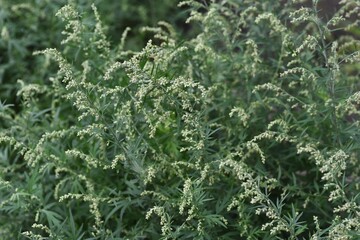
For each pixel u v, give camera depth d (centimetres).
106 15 789
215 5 551
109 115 484
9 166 522
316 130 485
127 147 444
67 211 501
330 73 460
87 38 537
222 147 475
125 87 438
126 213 484
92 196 463
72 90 541
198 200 420
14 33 714
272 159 497
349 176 482
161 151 462
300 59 492
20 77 698
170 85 454
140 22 836
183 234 433
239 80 539
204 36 538
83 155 462
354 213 412
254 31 554
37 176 487
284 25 524
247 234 435
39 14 714
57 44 702
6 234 503
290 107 507
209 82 521
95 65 530
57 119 542
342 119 489
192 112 457
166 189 456
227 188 463
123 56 562
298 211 461
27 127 537
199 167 439
